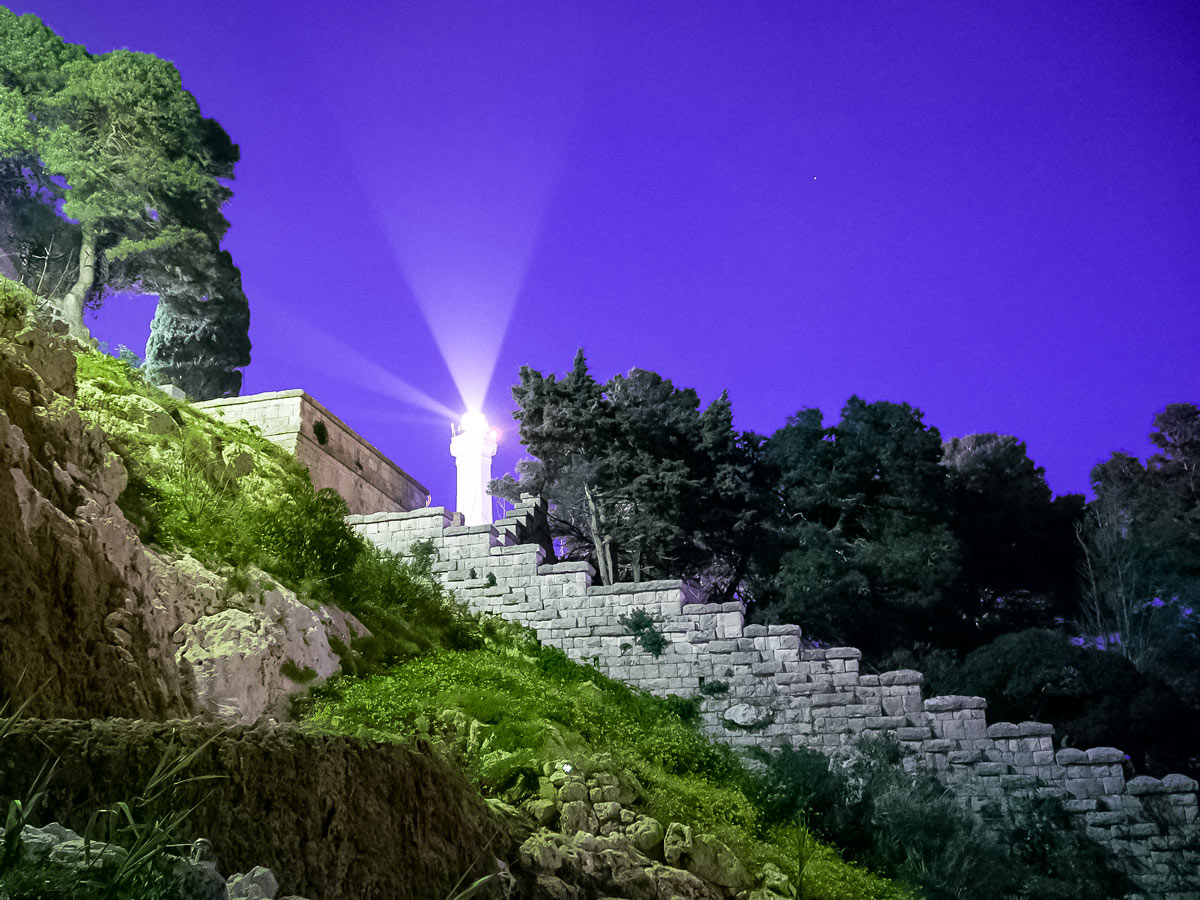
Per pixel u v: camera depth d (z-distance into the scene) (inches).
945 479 1636.3
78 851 213.8
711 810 730.8
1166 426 1903.3
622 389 1640.0
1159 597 1636.3
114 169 1539.1
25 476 492.4
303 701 622.5
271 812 332.5
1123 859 836.6
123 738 301.9
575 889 489.4
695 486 1469.0
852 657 944.9
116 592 517.3
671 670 976.9
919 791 853.8
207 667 577.6
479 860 429.1
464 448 1863.9
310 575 741.9
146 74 1576.0
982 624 1568.7
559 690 847.1
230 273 1707.7
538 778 620.4
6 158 1523.1
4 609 440.1
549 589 1037.2
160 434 815.1
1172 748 1195.3
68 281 1552.7
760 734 932.6
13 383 548.1
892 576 1446.9
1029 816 852.0
